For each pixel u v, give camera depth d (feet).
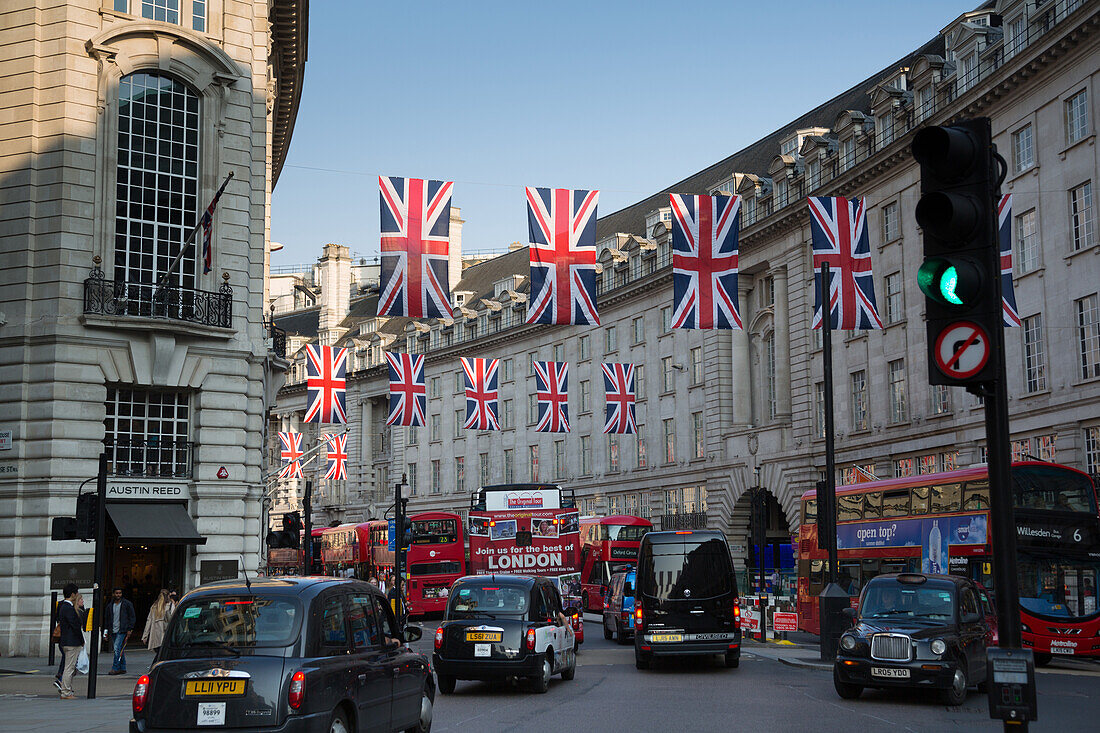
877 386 161.48
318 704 32.60
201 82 100.89
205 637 33.40
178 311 97.40
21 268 93.30
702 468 211.82
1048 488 81.71
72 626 63.41
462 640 61.05
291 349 373.81
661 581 75.61
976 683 57.82
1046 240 128.16
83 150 94.99
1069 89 124.57
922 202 22.48
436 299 83.51
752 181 201.87
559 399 174.60
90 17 96.63
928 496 89.45
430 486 312.29
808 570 111.75
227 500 98.43
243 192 102.83
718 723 47.96
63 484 91.09
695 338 218.18
